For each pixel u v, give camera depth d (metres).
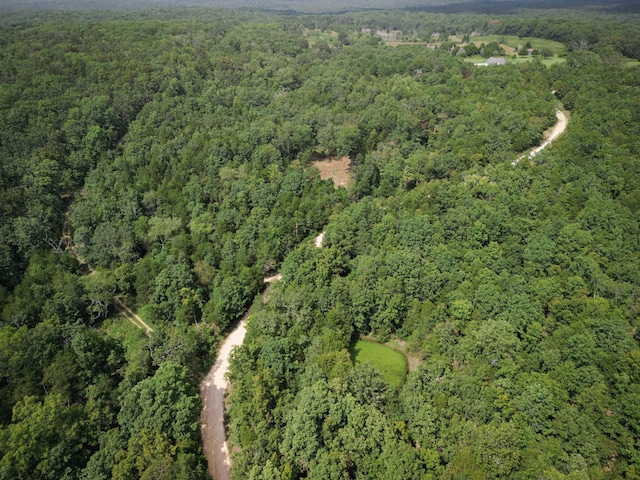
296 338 103.50
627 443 77.31
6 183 154.50
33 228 139.25
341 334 105.81
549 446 77.06
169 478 74.88
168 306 122.56
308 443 78.06
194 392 94.94
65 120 184.88
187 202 156.38
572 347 93.25
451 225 132.50
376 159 170.62
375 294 114.50
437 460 76.25
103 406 91.94
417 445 83.56
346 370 92.06
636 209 132.50
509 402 83.69
